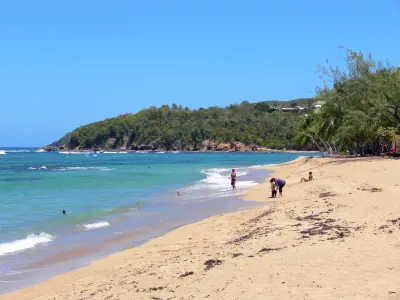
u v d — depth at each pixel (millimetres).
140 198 27859
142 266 10859
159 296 7824
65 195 30328
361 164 38156
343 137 58281
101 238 15727
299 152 193375
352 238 10547
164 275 9297
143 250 13422
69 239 15578
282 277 7828
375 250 9141
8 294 9742
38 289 10008
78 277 10781
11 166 82125
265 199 24562
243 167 68875
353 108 53219
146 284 8828
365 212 14109
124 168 71375
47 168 73625
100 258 12852
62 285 10133
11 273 11461
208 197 27312
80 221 19359
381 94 48156
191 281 8484
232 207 22469
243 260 9523
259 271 8430
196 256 10914
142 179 45031
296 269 8242
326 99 58094
